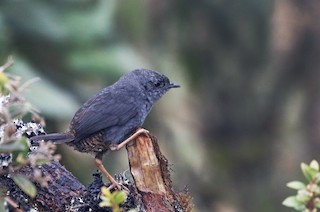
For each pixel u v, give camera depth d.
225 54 17.70
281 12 17.78
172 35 17.03
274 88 18.55
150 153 6.91
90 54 11.86
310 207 6.27
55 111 11.11
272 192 18.00
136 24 12.62
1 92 5.58
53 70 11.82
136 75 8.84
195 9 17.11
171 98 16.31
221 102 18.08
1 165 6.40
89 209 6.90
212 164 17.67
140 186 6.85
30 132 7.52
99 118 8.28
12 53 11.45
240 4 17.28
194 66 17.41
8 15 11.55
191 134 16.62
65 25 11.79
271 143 18.50
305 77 18.58
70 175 7.16
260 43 17.88
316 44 18.14
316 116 18.58
